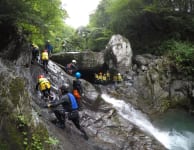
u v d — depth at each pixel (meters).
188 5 22.89
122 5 22.31
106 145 9.66
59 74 14.63
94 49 26.12
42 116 8.52
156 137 12.35
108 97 15.40
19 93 5.84
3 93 5.48
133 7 22.27
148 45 21.94
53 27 15.21
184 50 18.81
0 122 5.04
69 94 8.38
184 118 15.90
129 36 22.91
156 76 17.83
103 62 19.00
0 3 9.97
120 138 10.52
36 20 11.22
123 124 11.71
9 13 10.25
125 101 15.46
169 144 12.24
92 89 14.85
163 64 18.48
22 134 5.34
